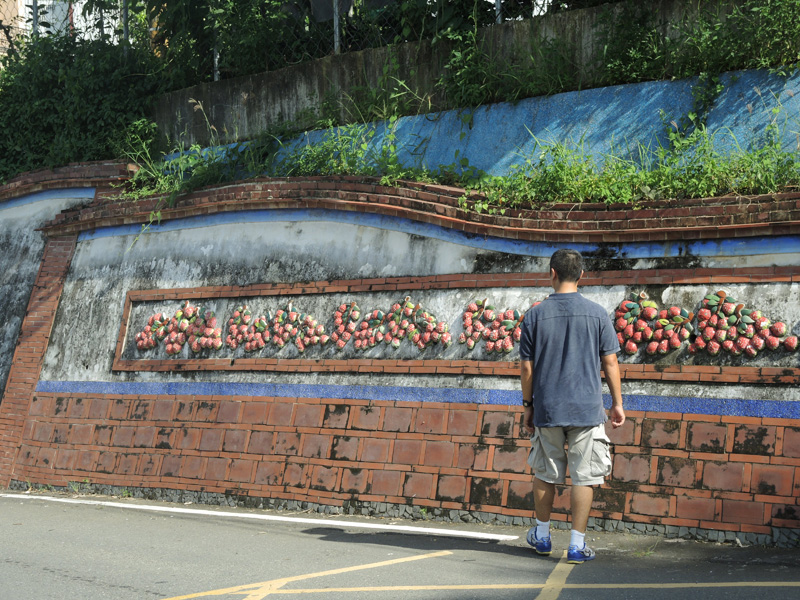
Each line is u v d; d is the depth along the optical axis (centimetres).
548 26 898
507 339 743
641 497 641
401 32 1050
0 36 1469
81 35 1299
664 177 745
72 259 1136
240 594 437
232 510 823
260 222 960
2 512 831
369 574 480
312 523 724
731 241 666
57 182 1195
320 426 820
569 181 786
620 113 836
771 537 587
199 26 1220
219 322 954
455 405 750
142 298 1035
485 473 714
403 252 839
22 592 463
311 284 894
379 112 994
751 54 778
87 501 907
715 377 643
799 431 600
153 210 1048
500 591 425
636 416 663
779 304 637
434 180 898
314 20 1131
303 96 1075
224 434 884
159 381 973
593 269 721
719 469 620
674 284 682
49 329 1113
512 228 764
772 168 708
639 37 838
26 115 1260
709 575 468
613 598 404
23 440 1066
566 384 504
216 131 1159
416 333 798
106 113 1205
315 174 984
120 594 452
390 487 757
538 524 537
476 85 909
